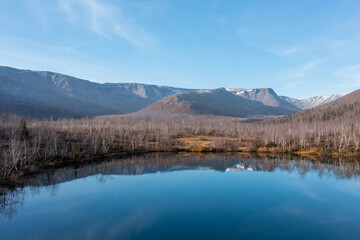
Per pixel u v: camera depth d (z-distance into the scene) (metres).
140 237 32.06
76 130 130.50
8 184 54.59
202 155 108.62
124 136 136.50
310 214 40.41
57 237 31.97
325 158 98.94
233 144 133.00
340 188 55.94
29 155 71.88
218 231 34.00
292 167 81.94
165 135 147.12
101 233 33.12
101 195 50.22
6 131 95.31
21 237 31.89
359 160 93.00
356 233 33.50
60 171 71.44
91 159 90.75
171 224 36.12
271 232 33.75
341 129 130.50
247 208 43.16
